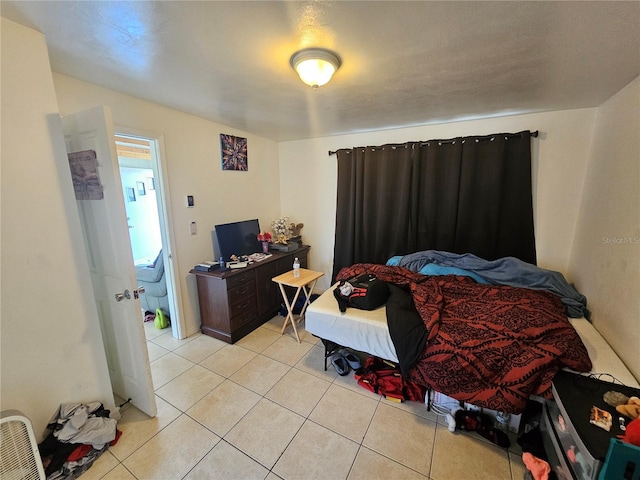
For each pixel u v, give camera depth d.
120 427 1.73
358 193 3.42
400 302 2.12
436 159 2.97
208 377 2.21
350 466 1.48
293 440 1.64
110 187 1.54
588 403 1.24
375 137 3.32
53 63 1.57
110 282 1.74
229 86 1.91
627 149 1.79
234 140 3.18
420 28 1.23
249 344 2.71
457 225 2.95
